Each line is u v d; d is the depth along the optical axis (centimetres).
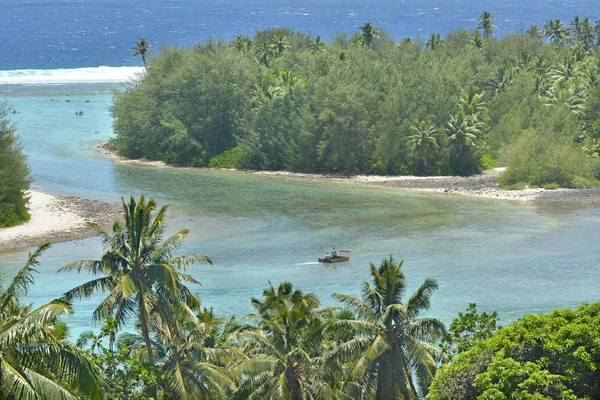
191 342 8319
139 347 9125
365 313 8425
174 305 9050
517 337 7631
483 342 7831
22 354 5044
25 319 4956
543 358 7269
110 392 6706
